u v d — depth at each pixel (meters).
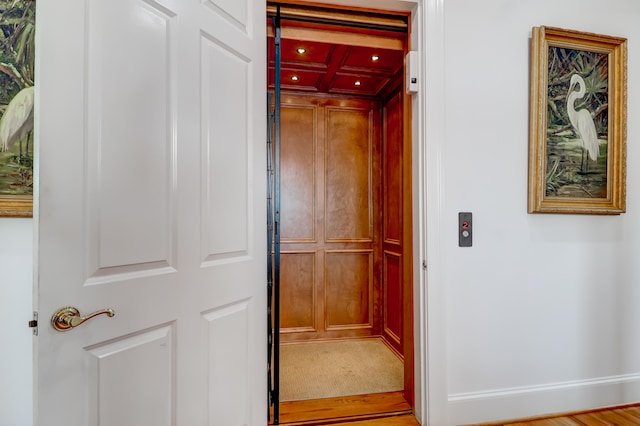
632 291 1.80
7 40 1.00
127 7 0.92
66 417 0.79
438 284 1.55
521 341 1.66
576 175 1.70
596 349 1.75
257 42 1.41
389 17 1.69
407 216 1.74
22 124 1.02
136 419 0.94
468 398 1.58
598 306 1.75
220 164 1.22
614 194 1.74
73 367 0.80
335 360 2.34
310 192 2.78
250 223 1.36
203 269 1.14
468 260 1.60
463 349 1.59
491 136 1.63
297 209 2.76
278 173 1.65
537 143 1.63
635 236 1.81
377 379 2.04
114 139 0.89
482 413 1.59
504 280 1.64
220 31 1.22
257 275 1.39
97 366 0.85
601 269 1.76
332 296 2.78
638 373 1.80
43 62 0.75
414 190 1.65
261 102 1.43
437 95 1.56
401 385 1.96
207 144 1.16
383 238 2.81
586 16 1.74
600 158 1.73
